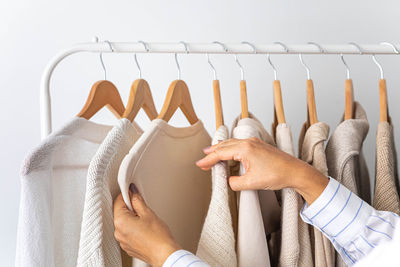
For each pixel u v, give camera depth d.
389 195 0.73
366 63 1.28
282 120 0.76
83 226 0.56
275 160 0.62
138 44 0.75
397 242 0.36
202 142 0.82
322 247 0.70
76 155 0.64
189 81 1.29
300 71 1.28
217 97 0.74
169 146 0.69
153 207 0.64
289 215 0.67
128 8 1.28
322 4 1.28
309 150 0.75
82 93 1.30
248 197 0.64
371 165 1.30
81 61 1.29
